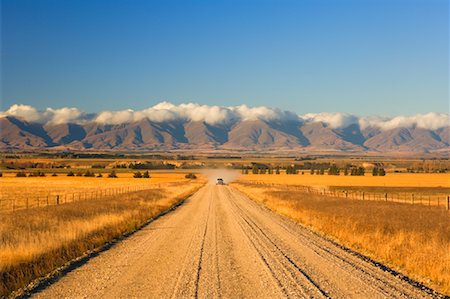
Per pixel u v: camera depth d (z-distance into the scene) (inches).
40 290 477.1
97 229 877.2
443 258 587.5
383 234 804.6
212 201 2149.4
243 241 847.7
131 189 3307.1
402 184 4057.6
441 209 1443.2
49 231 771.4
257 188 3324.3
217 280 524.4
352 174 6166.3
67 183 4360.2
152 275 550.3
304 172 7445.9
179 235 936.3
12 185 3951.8
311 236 925.8
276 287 490.6
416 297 453.1
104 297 449.7
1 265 539.2
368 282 515.5
